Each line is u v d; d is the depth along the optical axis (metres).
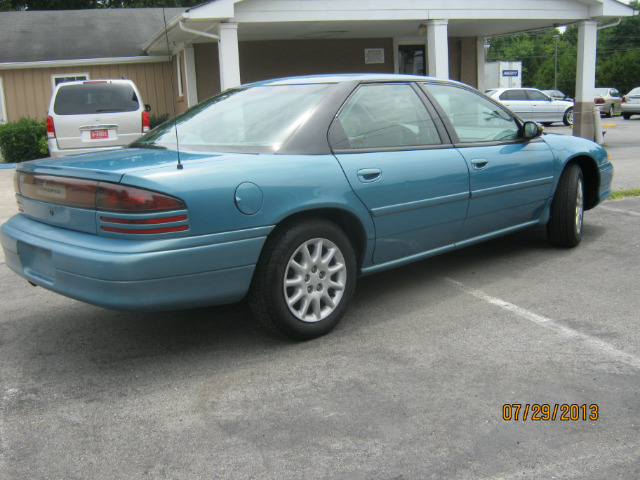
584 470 2.38
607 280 4.64
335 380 3.19
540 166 5.05
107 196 3.07
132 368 3.42
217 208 3.15
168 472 2.45
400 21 12.06
